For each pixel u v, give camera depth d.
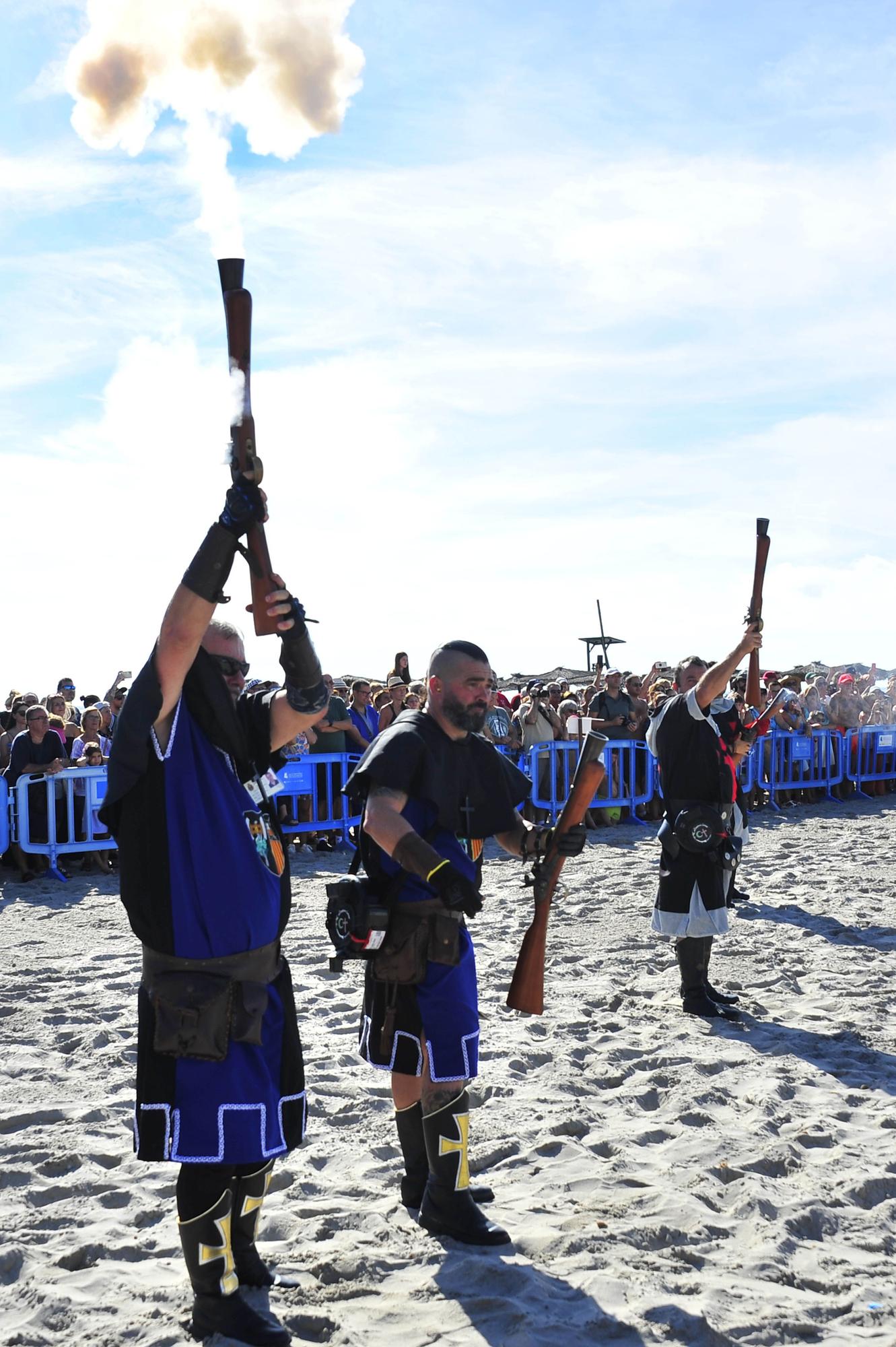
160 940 2.80
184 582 2.71
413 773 3.43
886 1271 3.25
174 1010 2.77
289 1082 2.97
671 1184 3.84
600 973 6.81
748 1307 3.01
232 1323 2.84
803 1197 3.71
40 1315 2.99
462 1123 3.40
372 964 3.50
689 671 6.14
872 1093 4.76
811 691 15.41
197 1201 2.84
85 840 10.41
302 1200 3.73
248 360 2.56
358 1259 3.22
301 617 2.78
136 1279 3.19
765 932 7.80
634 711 13.23
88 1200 3.75
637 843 11.89
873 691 16.44
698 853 5.79
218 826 2.86
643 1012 5.97
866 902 8.80
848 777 15.50
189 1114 2.77
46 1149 4.16
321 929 8.00
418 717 3.52
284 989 3.01
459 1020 3.41
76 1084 4.92
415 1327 2.90
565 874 10.05
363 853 3.56
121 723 2.80
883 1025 5.71
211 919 2.80
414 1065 3.45
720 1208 3.67
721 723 7.39
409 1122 3.59
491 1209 3.62
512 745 12.47
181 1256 3.35
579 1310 2.98
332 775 11.52
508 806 3.60
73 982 6.66
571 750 12.65
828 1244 3.44
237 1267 3.08
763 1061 5.14
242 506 2.66
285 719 2.97
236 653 3.00
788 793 15.14
